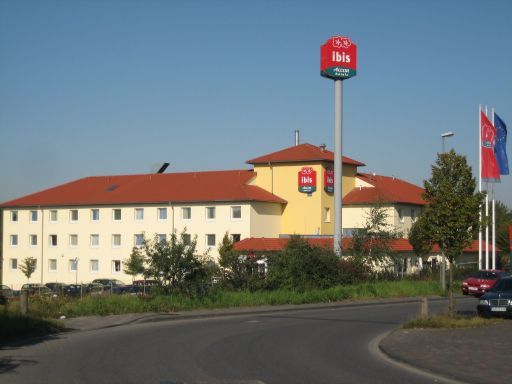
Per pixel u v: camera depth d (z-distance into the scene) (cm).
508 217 9562
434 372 1192
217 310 2617
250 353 1444
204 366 1249
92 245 6900
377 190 6444
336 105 4925
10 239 7388
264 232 6312
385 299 3428
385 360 1366
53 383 1061
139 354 1409
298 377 1141
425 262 5909
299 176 6431
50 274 7100
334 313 2669
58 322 1930
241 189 6319
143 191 6838
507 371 1176
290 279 3253
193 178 6919
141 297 2572
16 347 1526
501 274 3959
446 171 2116
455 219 2078
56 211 7138
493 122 4325
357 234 4091
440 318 2009
